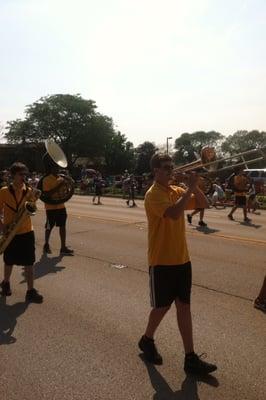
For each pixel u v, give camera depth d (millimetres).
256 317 5594
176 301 4254
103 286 6930
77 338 5000
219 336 5023
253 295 6453
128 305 6043
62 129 78375
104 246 10047
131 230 12422
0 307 6039
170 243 4145
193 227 13180
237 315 5664
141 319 5539
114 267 8109
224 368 4305
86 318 5594
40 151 76375
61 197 9164
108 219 15047
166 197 4066
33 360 4504
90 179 36250
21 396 3873
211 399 3797
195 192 4281
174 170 4168
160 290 4188
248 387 3973
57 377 4168
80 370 4289
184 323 4215
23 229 6199
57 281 7234
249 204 18562
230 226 13477
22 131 77500
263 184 27469
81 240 10836
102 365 4375
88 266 8203
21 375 4219
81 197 29312
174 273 4168
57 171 9258
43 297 6434
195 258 8812
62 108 78000
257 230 12594
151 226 4180
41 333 5156
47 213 9281
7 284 6527
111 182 45250
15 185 6184
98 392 3910
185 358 4246
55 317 5645
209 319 5531
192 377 4145
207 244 10289
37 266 8242
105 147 81062
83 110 78312
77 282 7164
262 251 9461
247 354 4590
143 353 4602
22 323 5461
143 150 76250
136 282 7129
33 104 78438
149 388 3967
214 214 17234
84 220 14750
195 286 6887
